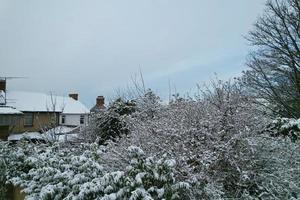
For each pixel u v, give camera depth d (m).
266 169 5.49
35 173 6.25
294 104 16.39
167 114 7.00
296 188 5.12
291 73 16.98
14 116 19.08
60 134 12.78
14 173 8.12
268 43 17.98
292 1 16.89
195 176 4.82
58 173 5.61
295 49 16.89
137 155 4.64
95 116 12.47
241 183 5.26
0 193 8.11
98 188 4.59
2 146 9.66
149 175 4.46
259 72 17.08
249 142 5.44
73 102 33.75
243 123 5.88
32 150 8.87
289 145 6.25
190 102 6.88
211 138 5.73
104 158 6.15
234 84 8.51
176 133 5.71
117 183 4.53
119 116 9.95
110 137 10.85
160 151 5.60
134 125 7.35
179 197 4.52
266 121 6.42
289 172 5.52
